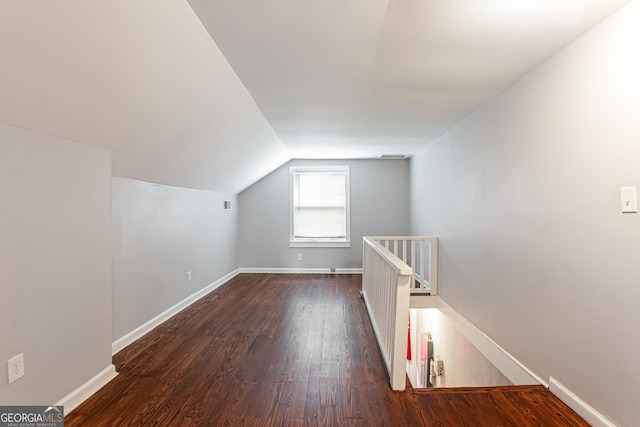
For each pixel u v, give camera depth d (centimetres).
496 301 284
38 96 157
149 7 153
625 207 162
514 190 256
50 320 184
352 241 614
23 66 140
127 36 161
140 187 313
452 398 209
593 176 181
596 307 179
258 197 620
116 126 216
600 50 176
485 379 334
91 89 176
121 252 286
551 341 214
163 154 292
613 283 168
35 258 175
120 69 176
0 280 157
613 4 160
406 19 173
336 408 199
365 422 185
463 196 353
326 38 193
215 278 510
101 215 226
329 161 614
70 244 199
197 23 178
